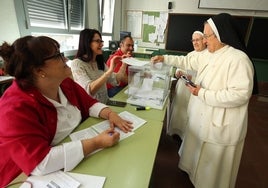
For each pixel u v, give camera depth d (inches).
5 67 30.1
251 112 139.7
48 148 29.0
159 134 40.8
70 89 43.4
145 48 187.3
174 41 182.1
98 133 39.8
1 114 27.5
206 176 55.8
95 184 27.1
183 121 89.0
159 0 179.6
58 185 26.7
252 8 159.6
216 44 51.3
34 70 30.4
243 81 44.7
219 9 166.9
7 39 77.0
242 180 72.1
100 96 69.8
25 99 29.6
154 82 60.6
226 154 52.6
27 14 84.7
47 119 33.5
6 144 26.7
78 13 129.0
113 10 173.8
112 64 72.7
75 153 30.0
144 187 27.0
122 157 32.9
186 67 75.5
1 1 72.6
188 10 175.2
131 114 50.1
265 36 161.0
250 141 100.2
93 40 65.8
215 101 48.4
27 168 27.1
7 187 26.8
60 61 32.5
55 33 106.1
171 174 72.2
